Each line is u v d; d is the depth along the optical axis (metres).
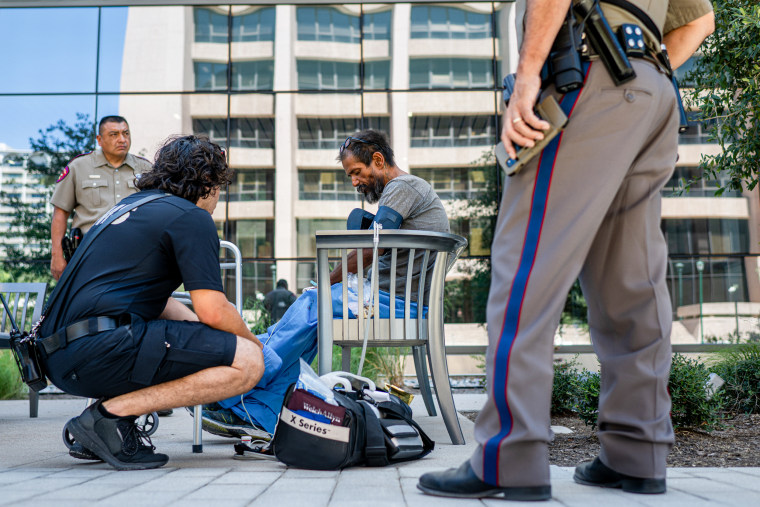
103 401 2.03
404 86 9.20
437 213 2.86
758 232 8.52
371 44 9.27
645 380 1.54
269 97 9.26
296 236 9.08
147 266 2.05
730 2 4.00
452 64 9.20
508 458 1.39
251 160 9.17
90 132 9.13
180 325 2.05
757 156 4.05
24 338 2.03
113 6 9.26
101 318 1.98
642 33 1.50
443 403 2.61
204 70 9.27
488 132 9.09
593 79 1.45
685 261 8.55
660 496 1.48
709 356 4.36
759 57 4.01
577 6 1.48
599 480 1.62
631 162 1.48
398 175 3.01
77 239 3.09
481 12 9.22
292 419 2.02
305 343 2.65
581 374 3.68
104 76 9.21
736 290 8.50
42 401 5.33
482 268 8.84
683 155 8.70
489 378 1.43
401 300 2.69
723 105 4.31
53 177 9.03
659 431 1.53
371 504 1.40
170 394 2.03
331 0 9.27
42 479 1.81
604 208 1.44
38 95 9.14
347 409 2.01
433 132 9.12
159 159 2.26
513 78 1.54
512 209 1.49
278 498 1.50
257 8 9.32
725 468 1.97
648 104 1.46
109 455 1.99
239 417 2.57
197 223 2.09
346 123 9.20
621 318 1.58
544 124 1.40
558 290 1.42
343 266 2.54
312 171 9.16
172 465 2.12
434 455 2.32
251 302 8.20
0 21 9.22
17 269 8.79
